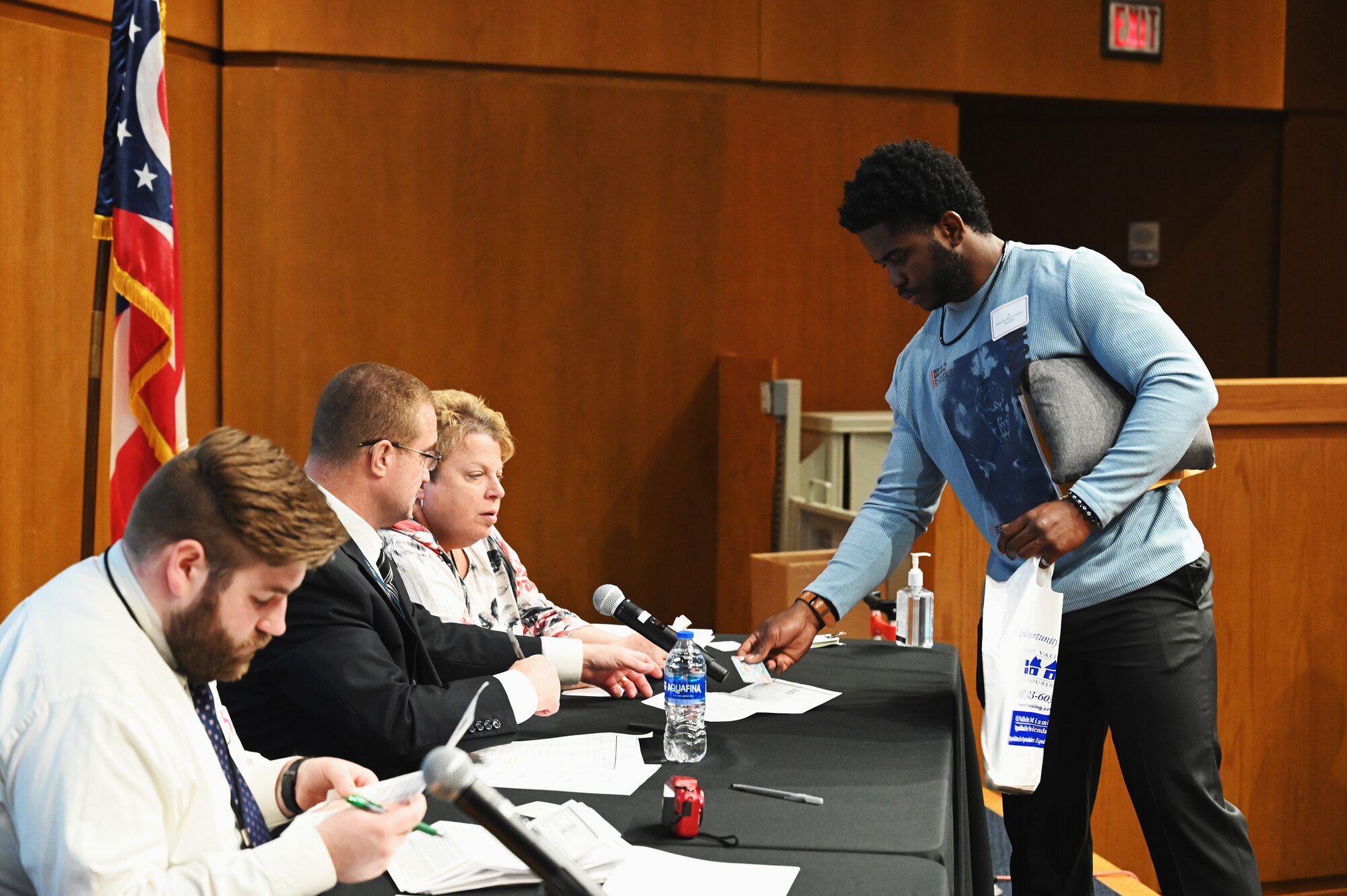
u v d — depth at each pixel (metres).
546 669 1.99
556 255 4.96
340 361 4.74
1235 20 5.60
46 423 3.93
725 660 2.47
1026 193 6.29
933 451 2.34
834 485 4.89
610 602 2.20
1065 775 2.28
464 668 2.12
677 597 5.20
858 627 3.20
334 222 4.70
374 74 4.70
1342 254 6.12
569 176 4.95
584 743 1.90
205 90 4.50
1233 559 3.21
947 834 1.55
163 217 2.99
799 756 1.85
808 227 5.23
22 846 1.16
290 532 1.20
